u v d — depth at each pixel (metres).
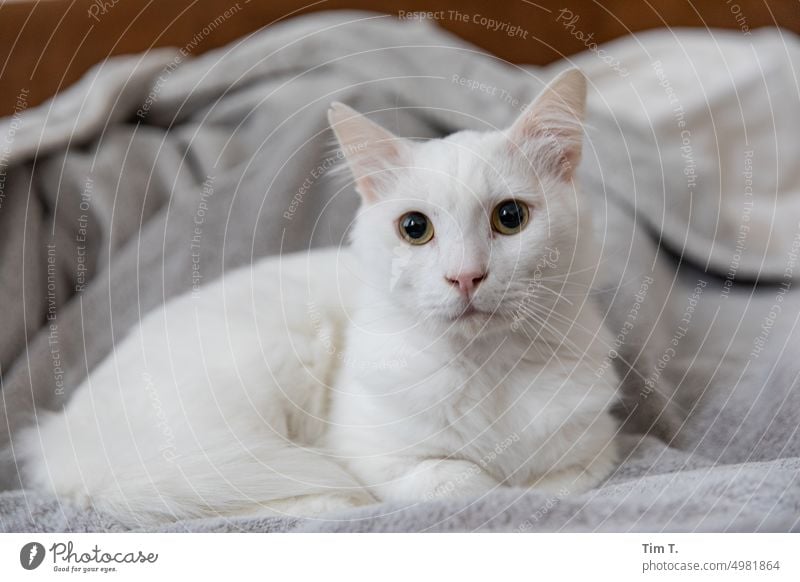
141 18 3.07
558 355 1.64
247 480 1.57
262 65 2.91
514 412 1.61
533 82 2.80
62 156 2.60
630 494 1.45
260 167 2.63
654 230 2.53
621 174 2.58
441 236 1.53
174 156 2.72
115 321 2.36
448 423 1.61
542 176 1.60
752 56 3.00
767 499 1.38
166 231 2.51
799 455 1.65
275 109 2.77
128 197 2.61
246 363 1.79
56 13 3.03
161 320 1.92
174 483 1.55
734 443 1.77
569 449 1.60
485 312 1.51
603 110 2.77
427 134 2.72
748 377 1.95
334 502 1.56
